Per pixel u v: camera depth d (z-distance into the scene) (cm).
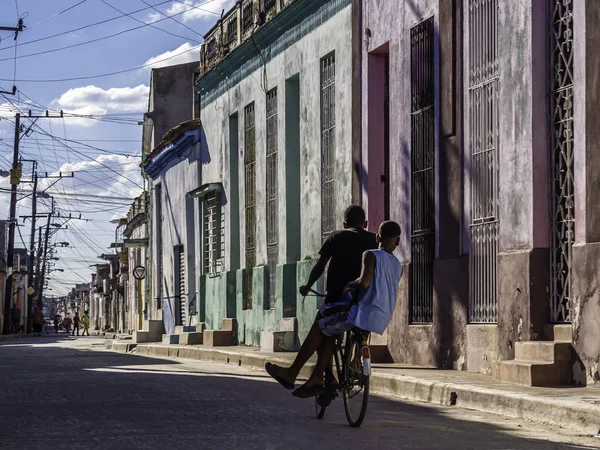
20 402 1124
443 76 1505
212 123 2767
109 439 819
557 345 1155
